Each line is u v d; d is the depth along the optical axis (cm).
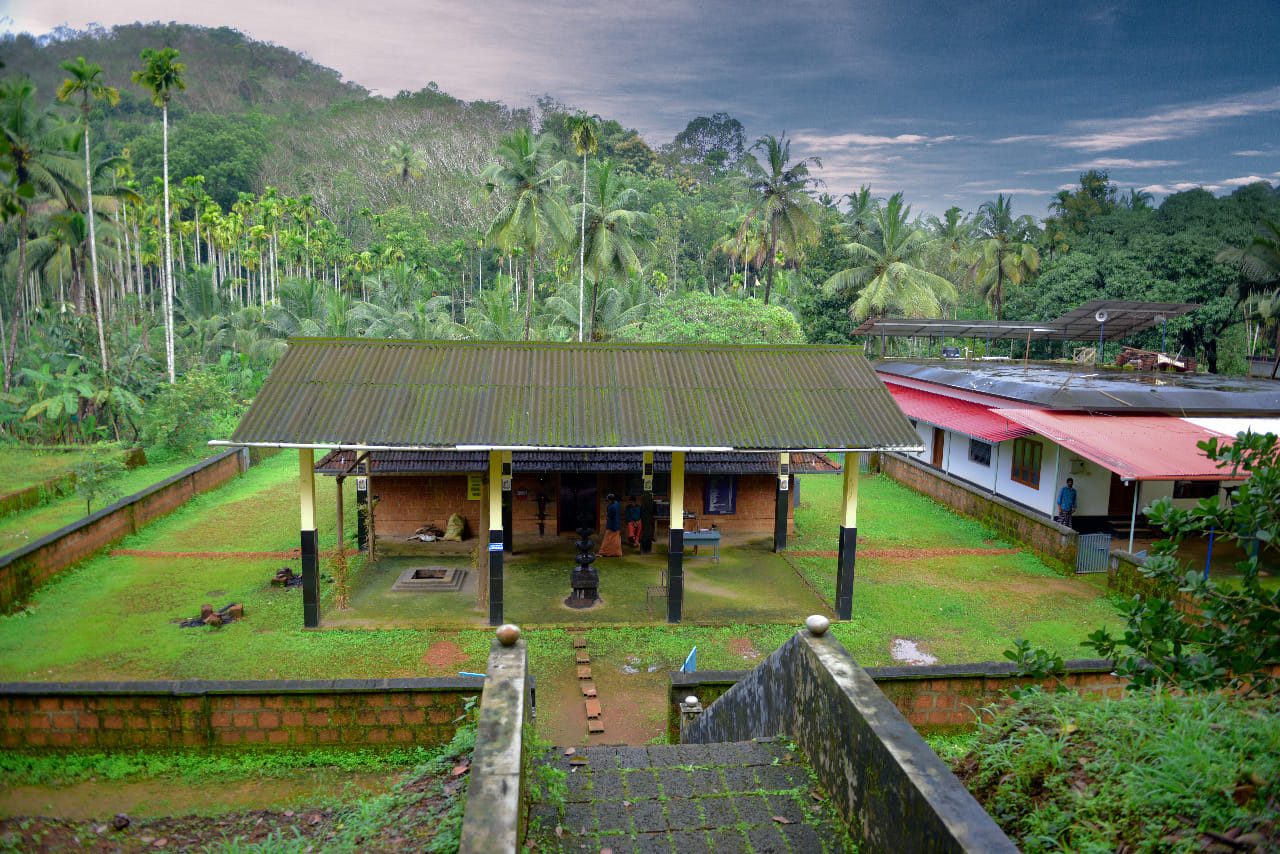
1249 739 426
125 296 4050
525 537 2031
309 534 1388
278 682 915
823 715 547
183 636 1356
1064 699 541
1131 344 4256
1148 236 4309
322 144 11438
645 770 577
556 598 1598
